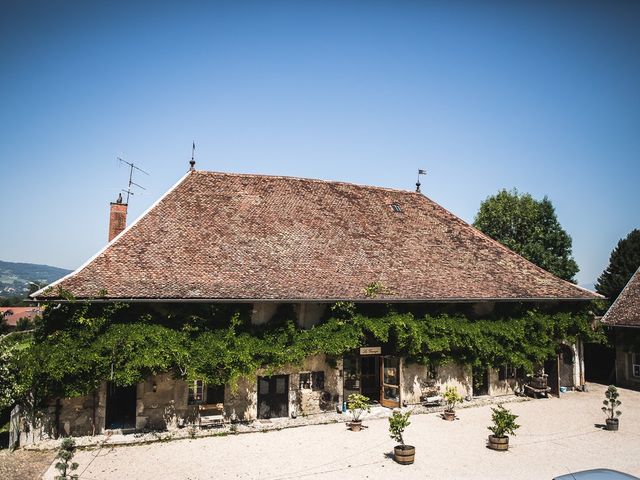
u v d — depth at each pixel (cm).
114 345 1573
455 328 2123
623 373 2714
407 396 2106
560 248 4419
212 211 2169
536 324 2361
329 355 1972
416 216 2705
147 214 2027
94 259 1752
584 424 1922
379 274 2141
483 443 1666
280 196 2420
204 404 1777
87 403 1648
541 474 1388
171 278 1767
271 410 1898
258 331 1814
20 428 1566
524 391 2412
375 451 1569
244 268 1928
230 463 1451
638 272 2967
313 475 1367
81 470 1380
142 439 1630
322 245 2208
